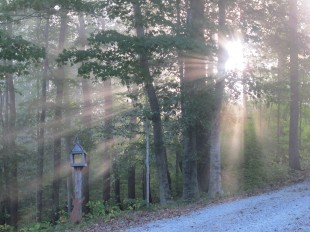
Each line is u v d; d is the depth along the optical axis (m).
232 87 17.14
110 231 11.79
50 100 25.47
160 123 18.31
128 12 17.03
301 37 21.08
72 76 25.31
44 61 23.06
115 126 21.69
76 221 13.53
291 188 17.83
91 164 29.92
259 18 18.14
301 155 29.94
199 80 17.00
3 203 27.00
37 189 25.88
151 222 12.64
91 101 25.89
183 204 16.66
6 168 25.69
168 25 16.11
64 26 23.39
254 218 11.55
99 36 15.56
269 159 24.89
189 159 17.98
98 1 16.69
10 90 26.36
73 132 23.56
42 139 25.39
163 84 18.09
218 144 18.31
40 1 15.11
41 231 14.11
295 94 23.66
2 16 15.26
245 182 21.25
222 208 14.08
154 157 20.78
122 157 22.41
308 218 10.88
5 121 28.39
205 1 17.47
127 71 16.08
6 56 13.95
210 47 15.77
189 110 17.25
